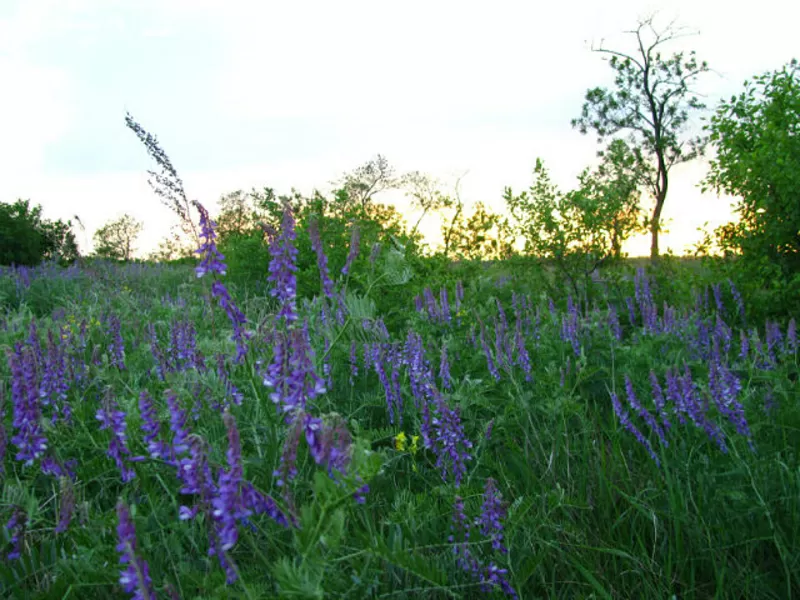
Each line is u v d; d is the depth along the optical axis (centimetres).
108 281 989
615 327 658
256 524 229
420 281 961
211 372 359
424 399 388
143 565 186
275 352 222
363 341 488
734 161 838
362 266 943
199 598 205
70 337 454
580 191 1048
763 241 819
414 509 279
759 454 338
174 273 1383
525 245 1073
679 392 368
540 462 360
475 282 1015
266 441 310
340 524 181
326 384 426
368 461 183
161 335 580
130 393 380
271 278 301
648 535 306
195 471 207
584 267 1070
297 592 172
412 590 229
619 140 1583
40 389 337
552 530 296
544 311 771
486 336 531
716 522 299
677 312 722
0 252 2502
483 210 1292
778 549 269
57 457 268
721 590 255
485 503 261
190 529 257
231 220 1514
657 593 260
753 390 430
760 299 800
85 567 222
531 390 446
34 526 280
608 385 480
